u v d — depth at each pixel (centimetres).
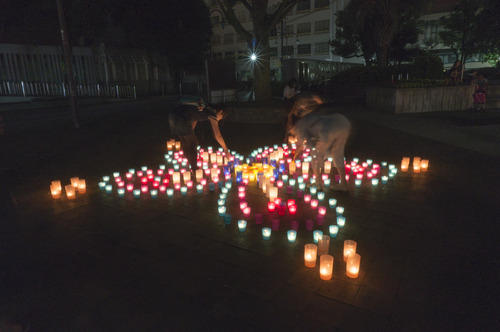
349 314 288
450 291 319
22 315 292
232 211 525
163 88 3481
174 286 333
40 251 405
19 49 2417
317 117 562
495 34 2814
